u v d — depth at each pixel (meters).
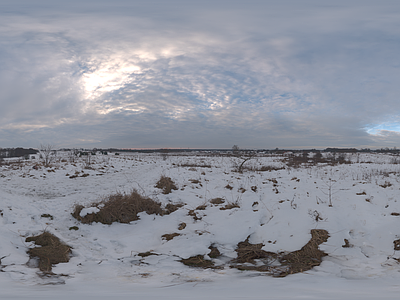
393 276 4.20
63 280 4.15
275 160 31.28
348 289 3.57
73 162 24.69
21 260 4.85
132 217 7.79
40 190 13.22
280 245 5.74
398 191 9.00
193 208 8.59
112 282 4.10
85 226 7.29
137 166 25.80
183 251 5.64
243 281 4.14
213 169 18.73
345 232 6.06
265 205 8.24
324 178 13.86
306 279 4.19
